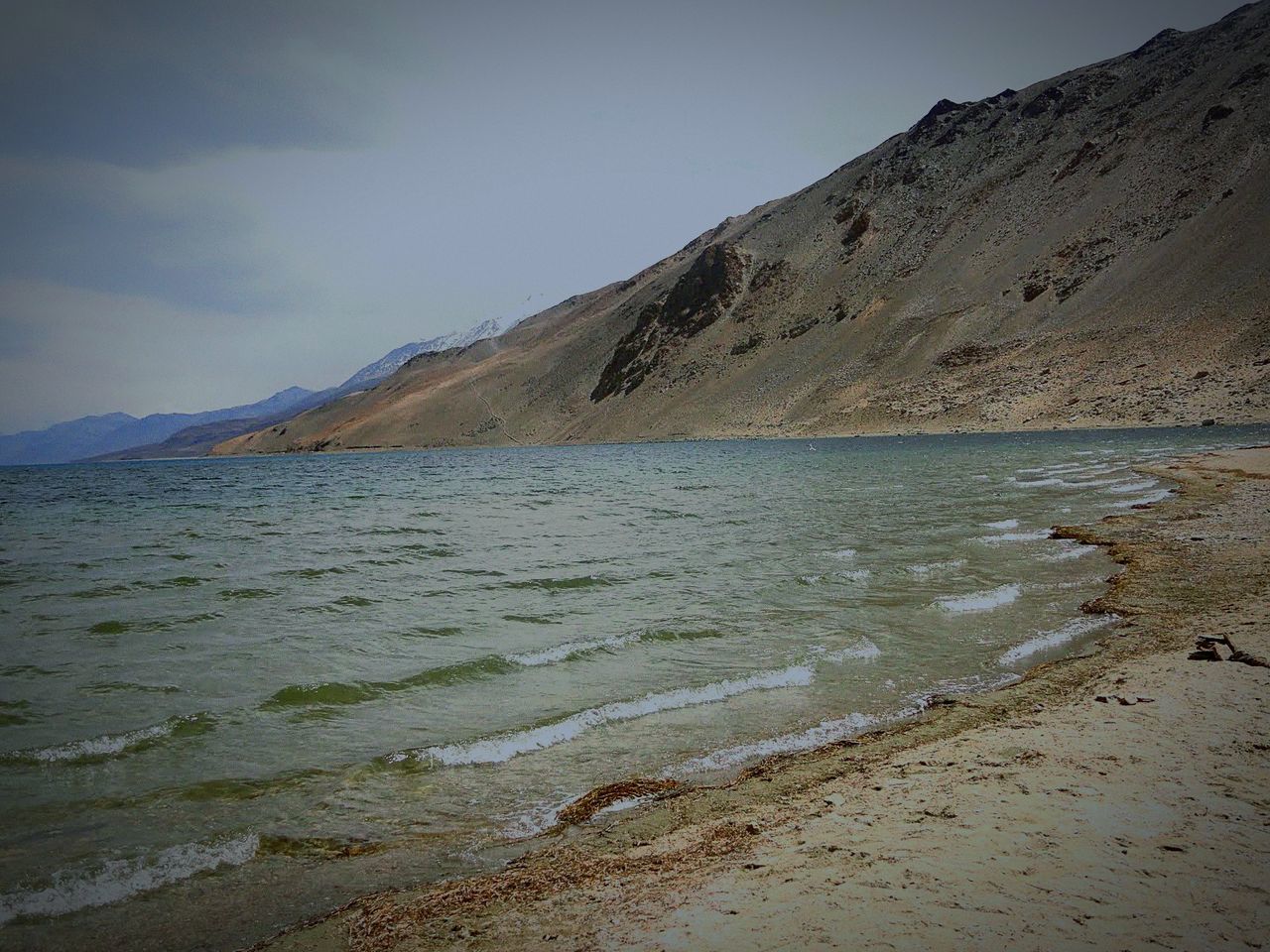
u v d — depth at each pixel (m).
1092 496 28.64
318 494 49.28
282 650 11.78
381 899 5.09
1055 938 3.72
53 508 41.44
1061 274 126.62
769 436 131.12
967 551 18.42
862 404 124.50
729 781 6.85
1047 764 6.29
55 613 14.42
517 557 20.50
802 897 4.42
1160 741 6.59
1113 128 154.62
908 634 11.70
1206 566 14.66
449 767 7.49
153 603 15.34
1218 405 77.94
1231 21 161.75
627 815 6.25
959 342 126.31
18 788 7.02
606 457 101.38
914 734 7.57
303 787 7.06
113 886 5.40
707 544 21.59
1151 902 4.04
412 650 11.71
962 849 4.85
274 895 5.27
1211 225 110.06
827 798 6.06
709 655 10.98
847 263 178.00
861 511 28.00
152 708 9.22
